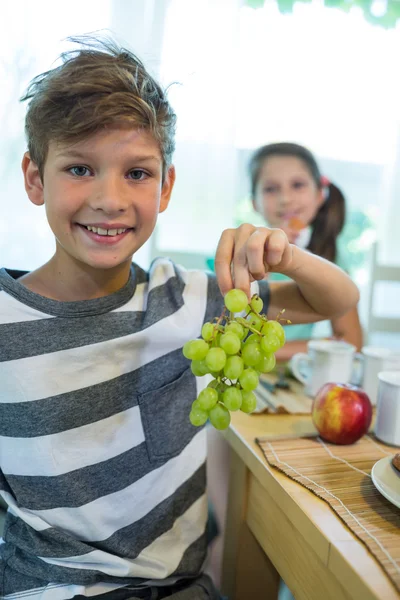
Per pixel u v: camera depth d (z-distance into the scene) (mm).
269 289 811
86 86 574
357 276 2096
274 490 618
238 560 794
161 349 743
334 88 1922
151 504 725
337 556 470
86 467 683
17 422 667
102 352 690
